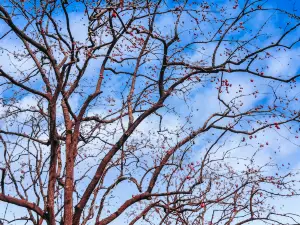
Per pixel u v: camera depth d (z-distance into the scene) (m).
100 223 9.85
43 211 9.86
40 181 11.15
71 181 10.08
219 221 10.67
